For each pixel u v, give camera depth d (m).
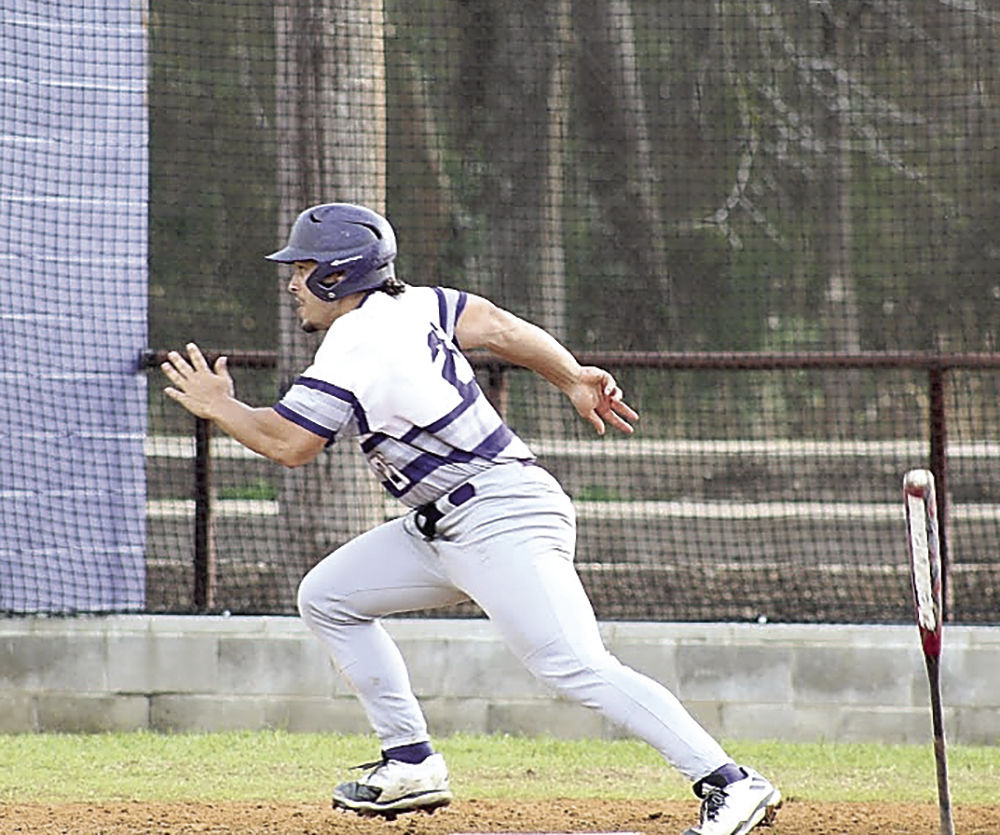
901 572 43.75
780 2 96.94
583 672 21.38
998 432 59.91
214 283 84.88
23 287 34.00
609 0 96.88
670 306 101.38
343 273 21.67
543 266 80.69
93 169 34.47
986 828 24.62
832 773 29.48
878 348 96.38
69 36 34.16
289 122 36.75
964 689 31.73
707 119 100.38
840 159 98.25
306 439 21.05
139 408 34.94
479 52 91.25
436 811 25.56
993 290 91.88
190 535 43.84
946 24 90.69
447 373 21.45
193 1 50.09
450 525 21.48
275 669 32.78
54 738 32.25
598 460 58.44
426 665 32.53
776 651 32.12
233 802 26.42
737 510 53.00
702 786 21.42
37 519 34.16
